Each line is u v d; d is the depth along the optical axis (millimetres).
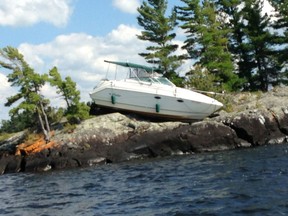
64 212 15508
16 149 33938
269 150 27281
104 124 33312
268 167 19922
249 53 48094
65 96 35844
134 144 31625
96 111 38156
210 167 22281
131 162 29672
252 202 13484
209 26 46812
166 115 35000
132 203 15516
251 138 31344
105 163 30797
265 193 14492
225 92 41406
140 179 21094
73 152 30938
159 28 46812
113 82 36000
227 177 18500
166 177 20672
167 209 13938
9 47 34719
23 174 29641
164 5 47500
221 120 32375
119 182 20953
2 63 34562
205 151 31234
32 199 18984
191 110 34375
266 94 38750
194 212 13109
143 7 47531
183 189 16969
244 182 16875
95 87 36750
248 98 39062
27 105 33875
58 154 31016
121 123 33781
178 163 25750
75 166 30547
